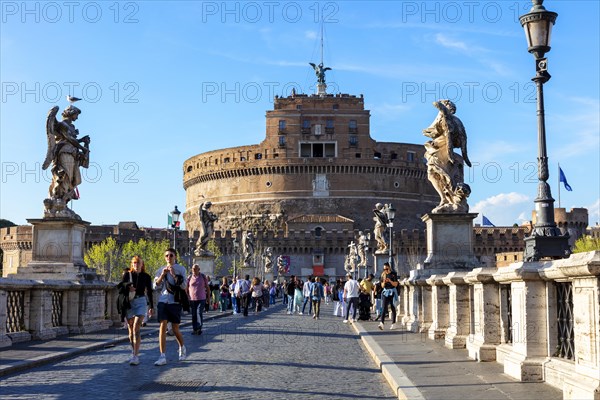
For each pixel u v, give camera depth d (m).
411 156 158.38
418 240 134.88
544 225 13.69
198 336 22.80
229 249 140.50
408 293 25.17
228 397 10.57
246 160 155.00
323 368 14.07
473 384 10.51
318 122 153.12
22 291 18.75
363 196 151.00
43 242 22.09
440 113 21.67
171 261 15.03
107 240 125.69
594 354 8.35
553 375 10.09
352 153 152.00
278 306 61.50
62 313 20.84
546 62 14.02
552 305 10.52
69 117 23.03
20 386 11.57
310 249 140.75
